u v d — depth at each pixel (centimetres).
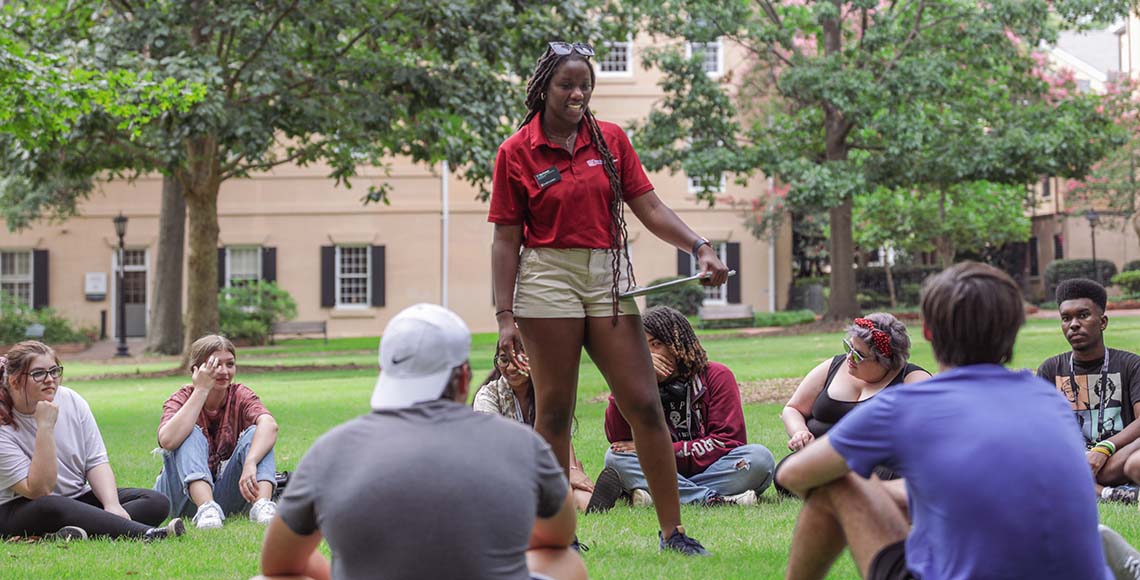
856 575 424
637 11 2333
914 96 2323
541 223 450
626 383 455
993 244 3700
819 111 2584
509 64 1991
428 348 261
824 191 2286
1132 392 620
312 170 3403
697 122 2480
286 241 3409
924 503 267
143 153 2016
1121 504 584
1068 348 1592
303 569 281
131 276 3453
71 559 493
